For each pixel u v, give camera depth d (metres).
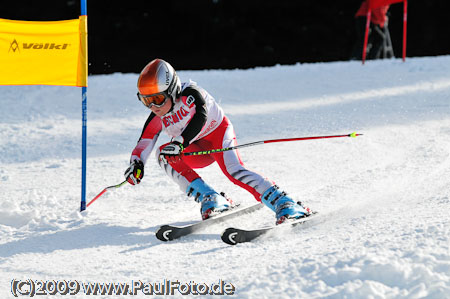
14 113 34.50
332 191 16.09
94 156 24.28
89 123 31.62
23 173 21.55
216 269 10.30
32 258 11.71
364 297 8.15
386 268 8.73
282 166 20.12
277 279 9.12
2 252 12.23
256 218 14.04
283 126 27.72
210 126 13.49
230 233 11.59
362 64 49.19
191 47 102.12
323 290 8.51
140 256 11.53
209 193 13.65
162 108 12.69
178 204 16.00
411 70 43.38
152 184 18.56
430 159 18.94
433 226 10.66
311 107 32.50
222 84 42.03
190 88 12.97
